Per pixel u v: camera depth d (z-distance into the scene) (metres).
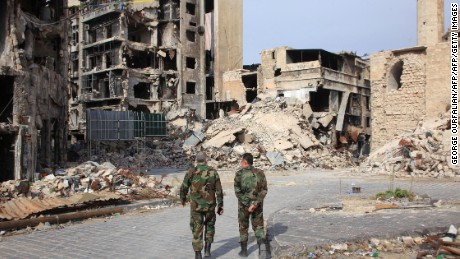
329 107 47.84
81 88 53.81
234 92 57.12
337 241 7.79
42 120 19.28
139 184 16.44
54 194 13.49
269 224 9.73
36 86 17.83
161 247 8.52
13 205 11.59
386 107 34.47
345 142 48.75
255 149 36.19
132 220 11.91
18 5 17.05
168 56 54.34
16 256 8.05
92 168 17.39
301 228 9.05
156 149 39.03
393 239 8.01
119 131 34.38
